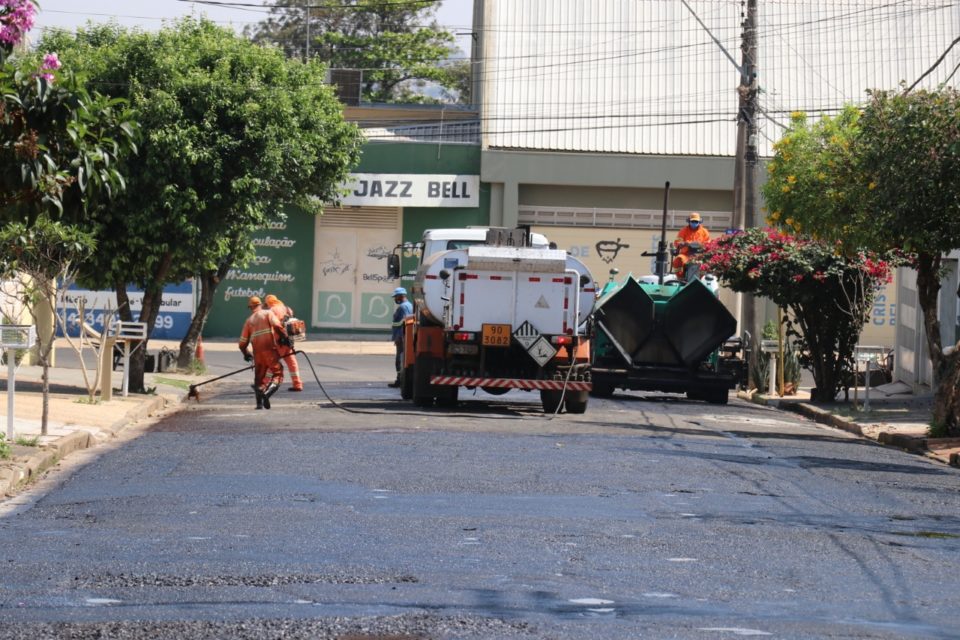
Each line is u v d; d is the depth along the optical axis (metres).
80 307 33.75
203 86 37.28
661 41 71.50
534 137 68.44
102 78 37.78
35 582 12.95
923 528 17.44
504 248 33.12
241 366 53.66
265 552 14.57
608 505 18.47
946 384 29.92
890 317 67.12
